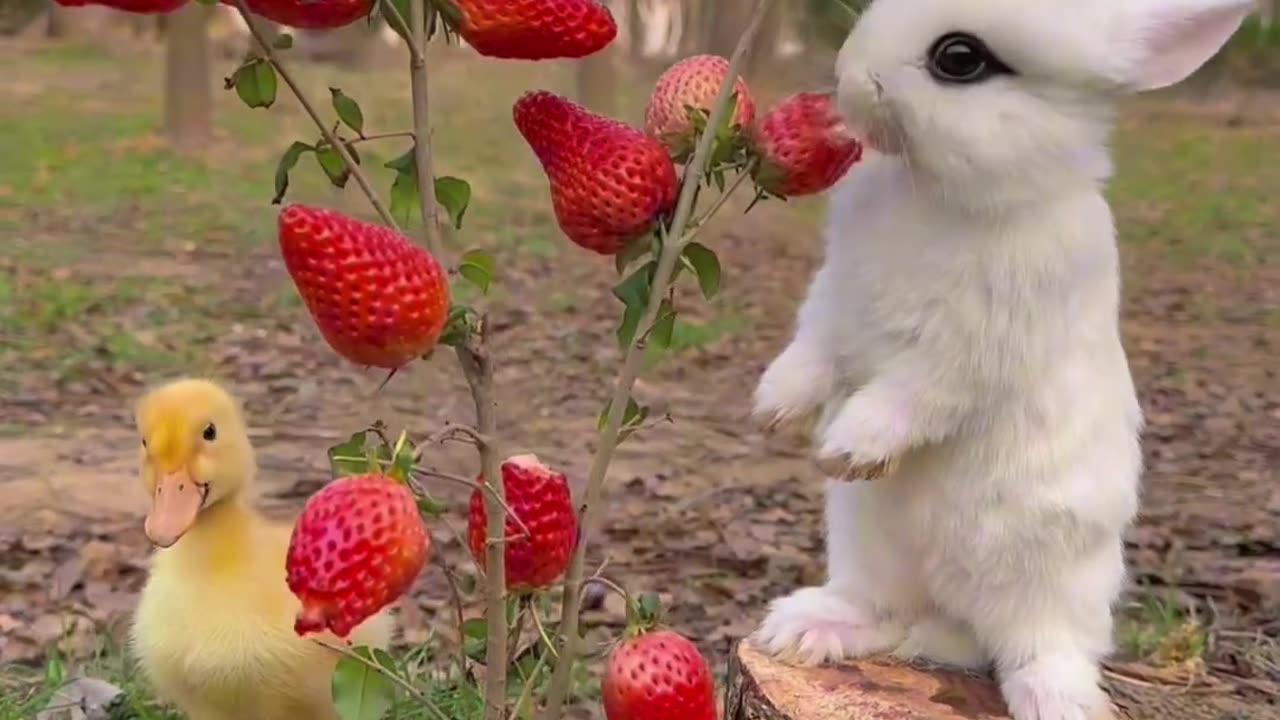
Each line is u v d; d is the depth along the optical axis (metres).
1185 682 0.72
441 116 4.73
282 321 2.12
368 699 0.51
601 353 2.08
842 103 0.55
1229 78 5.30
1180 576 1.20
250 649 0.68
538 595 0.55
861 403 0.59
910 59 0.54
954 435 0.59
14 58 5.82
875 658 0.66
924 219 0.57
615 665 0.51
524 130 0.52
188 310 2.16
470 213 3.27
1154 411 1.89
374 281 0.45
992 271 0.56
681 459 1.56
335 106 0.50
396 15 0.48
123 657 0.90
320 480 1.36
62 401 1.64
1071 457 0.59
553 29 0.49
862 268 0.59
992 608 0.62
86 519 1.23
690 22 6.28
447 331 0.48
